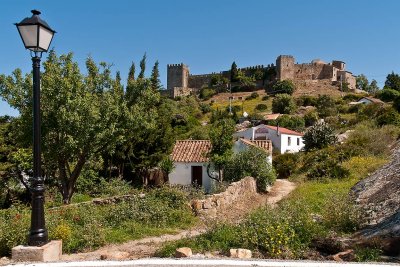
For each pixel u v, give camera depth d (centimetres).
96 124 1648
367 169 2088
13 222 943
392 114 3459
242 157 2312
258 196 2084
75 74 1642
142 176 2684
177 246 835
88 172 2312
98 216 1219
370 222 978
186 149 2736
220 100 9725
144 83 1911
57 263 673
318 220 1006
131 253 851
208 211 1452
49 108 1595
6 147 2139
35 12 744
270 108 8106
